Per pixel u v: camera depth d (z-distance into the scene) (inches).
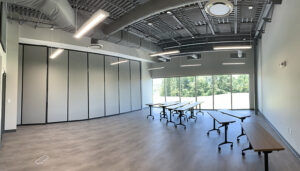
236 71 387.2
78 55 299.4
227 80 398.9
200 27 265.7
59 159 133.0
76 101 294.4
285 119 163.3
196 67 418.9
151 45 316.5
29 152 148.3
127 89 389.1
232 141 171.9
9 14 192.5
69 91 287.6
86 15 195.5
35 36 231.6
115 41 241.1
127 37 253.6
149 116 332.5
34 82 259.8
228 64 384.2
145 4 165.2
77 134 206.1
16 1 115.6
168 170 112.5
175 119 297.7
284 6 160.7
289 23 147.3
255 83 335.3
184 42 343.6
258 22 245.6
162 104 309.9
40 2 119.6
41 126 249.9
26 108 255.0
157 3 156.4
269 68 232.5
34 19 208.5
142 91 437.7
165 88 465.7
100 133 210.1
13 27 220.2
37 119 260.8
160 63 462.6
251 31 294.5
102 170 113.9
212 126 239.5
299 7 125.5
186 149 151.0
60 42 248.7
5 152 148.6
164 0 152.3
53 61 273.1
